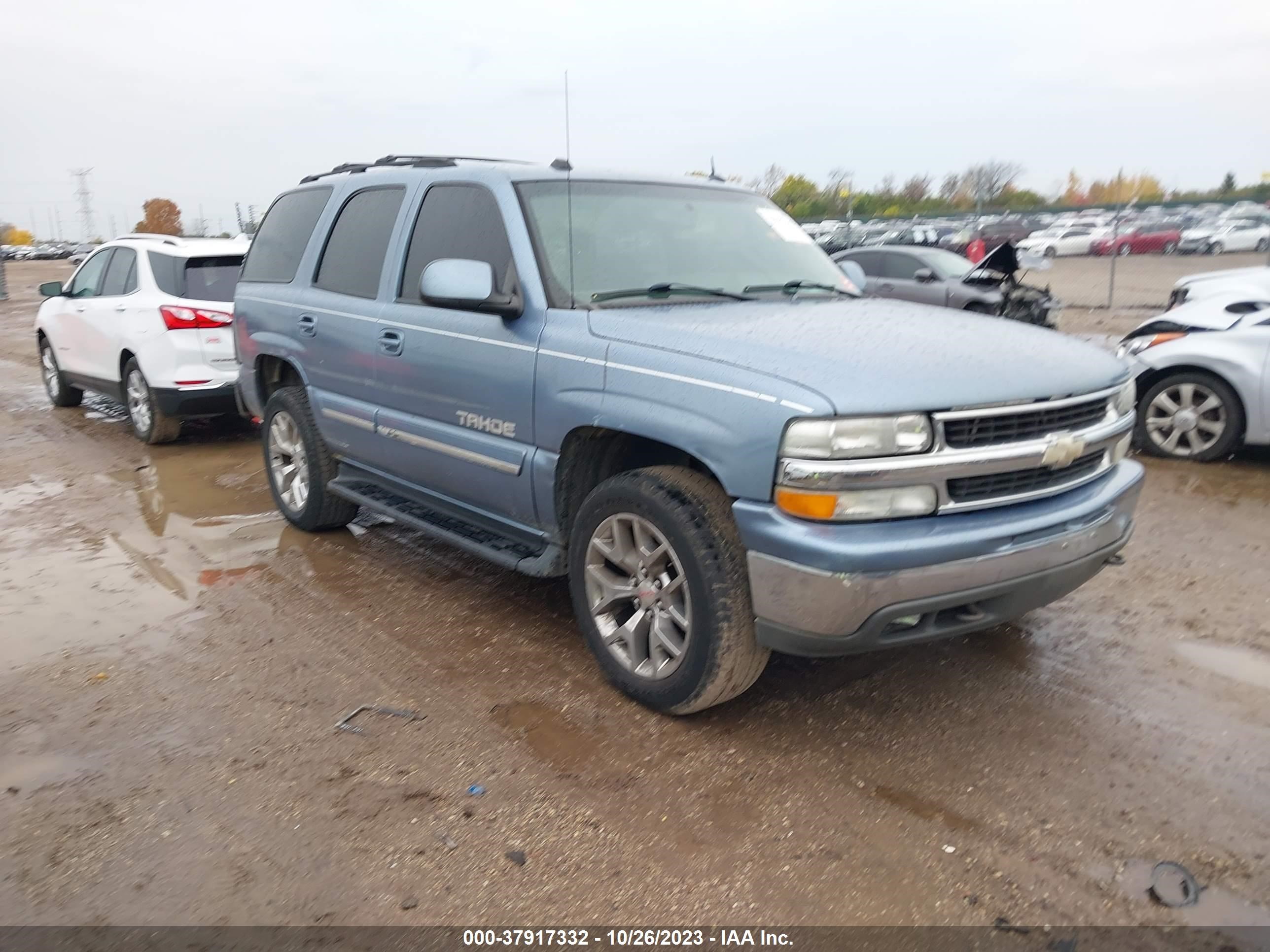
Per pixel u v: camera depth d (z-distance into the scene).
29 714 3.52
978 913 2.50
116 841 2.79
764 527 2.92
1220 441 6.94
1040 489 3.17
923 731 3.39
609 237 4.04
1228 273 7.99
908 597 2.89
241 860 2.70
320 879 2.62
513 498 3.91
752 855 2.72
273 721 3.47
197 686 3.74
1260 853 2.73
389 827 2.84
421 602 4.60
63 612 4.48
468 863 2.69
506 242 3.95
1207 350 6.84
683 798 2.99
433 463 4.32
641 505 3.32
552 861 2.70
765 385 2.96
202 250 7.89
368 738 3.34
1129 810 2.93
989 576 3.00
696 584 3.17
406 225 4.55
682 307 3.76
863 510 2.85
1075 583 3.36
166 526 5.86
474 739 3.33
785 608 2.95
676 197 4.44
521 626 4.31
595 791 3.03
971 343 3.36
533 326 3.73
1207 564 5.02
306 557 5.26
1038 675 3.81
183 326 7.65
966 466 2.93
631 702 3.59
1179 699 3.61
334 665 3.92
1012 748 3.28
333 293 5.00
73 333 9.06
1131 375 3.67
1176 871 2.65
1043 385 3.12
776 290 4.14
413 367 4.31
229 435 8.67
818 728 3.41
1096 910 2.51
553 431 3.63
